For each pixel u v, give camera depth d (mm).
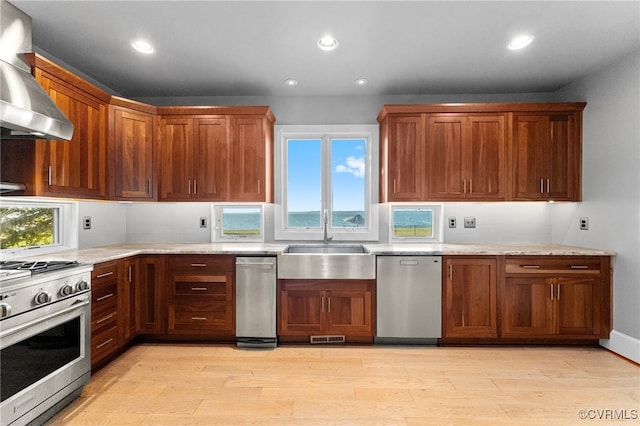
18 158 2207
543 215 3545
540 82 3283
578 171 3131
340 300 2938
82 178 2596
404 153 3203
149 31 2391
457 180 3174
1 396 1605
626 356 2666
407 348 2891
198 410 1974
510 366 2543
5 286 1631
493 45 2584
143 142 3137
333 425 1840
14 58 2117
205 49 2648
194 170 3246
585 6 2100
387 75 3117
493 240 3553
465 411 1967
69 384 2002
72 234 2895
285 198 3684
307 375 2400
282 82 3281
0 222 2363
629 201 2676
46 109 1982
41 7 2100
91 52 2686
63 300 1974
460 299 2898
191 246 3264
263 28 2355
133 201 3061
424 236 3637
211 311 2947
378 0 2051
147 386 2242
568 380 2328
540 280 2871
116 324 2617
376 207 3611
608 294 2830
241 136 3250
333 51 2686
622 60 2744
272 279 2914
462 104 3141
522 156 3143
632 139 2652
